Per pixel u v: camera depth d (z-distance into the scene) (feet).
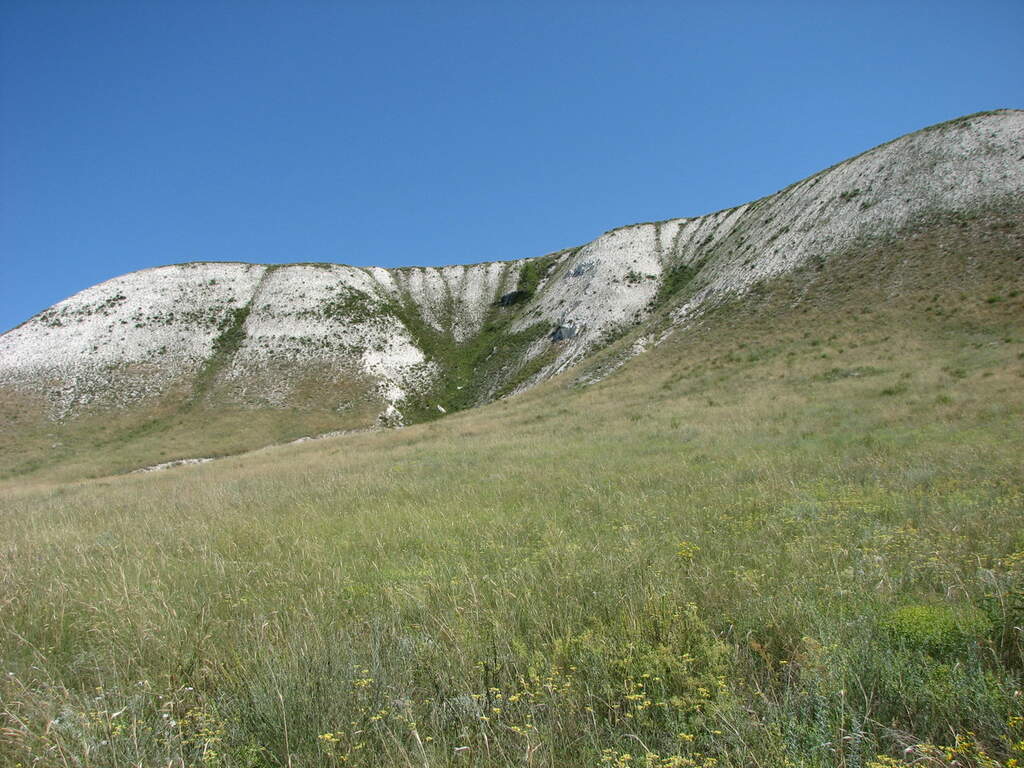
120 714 11.76
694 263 220.23
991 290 96.84
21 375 214.07
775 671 12.56
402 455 74.38
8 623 18.16
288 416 199.00
